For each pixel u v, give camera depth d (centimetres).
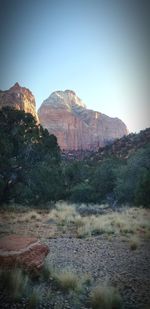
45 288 548
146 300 514
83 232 1077
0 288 499
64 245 919
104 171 2789
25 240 638
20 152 2214
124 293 547
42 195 2122
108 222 1262
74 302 498
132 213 1638
